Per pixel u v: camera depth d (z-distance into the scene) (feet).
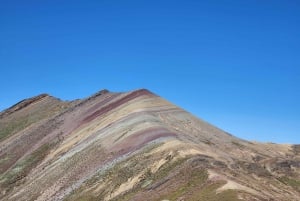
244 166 277.64
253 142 441.68
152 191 221.66
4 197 380.17
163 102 435.12
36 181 360.69
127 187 246.47
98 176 286.05
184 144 268.21
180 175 224.74
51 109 628.28
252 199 174.70
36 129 531.09
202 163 234.17
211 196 182.19
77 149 375.04
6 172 430.20
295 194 262.67
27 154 456.86
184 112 418.72
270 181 268.21
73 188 293.64
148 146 288.92
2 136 593.42
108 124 395.96
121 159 290.56
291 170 341.41
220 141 376.68
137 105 418.72
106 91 547.49
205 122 419.95
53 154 424.46
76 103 577.43
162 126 326.24
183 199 191.83
